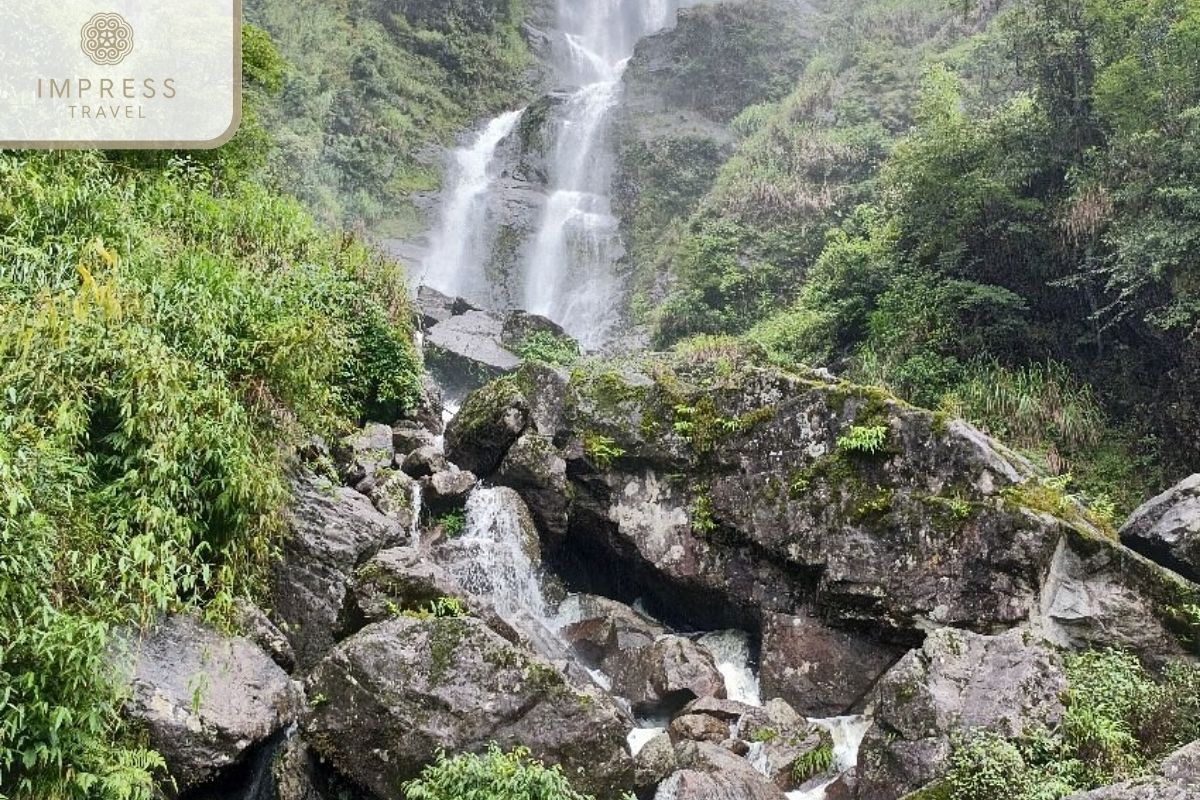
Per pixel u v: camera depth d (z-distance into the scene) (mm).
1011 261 13555
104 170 8555
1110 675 6699
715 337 17125
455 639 6238
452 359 15758
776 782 6953
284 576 7148
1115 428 12047
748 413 9109
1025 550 7543
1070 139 12883
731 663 8680
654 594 9438
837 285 15781
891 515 8094
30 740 4727
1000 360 13203
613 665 8344
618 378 9914
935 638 6871
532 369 10250
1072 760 5965
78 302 6012
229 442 6516
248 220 9555
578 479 9547
